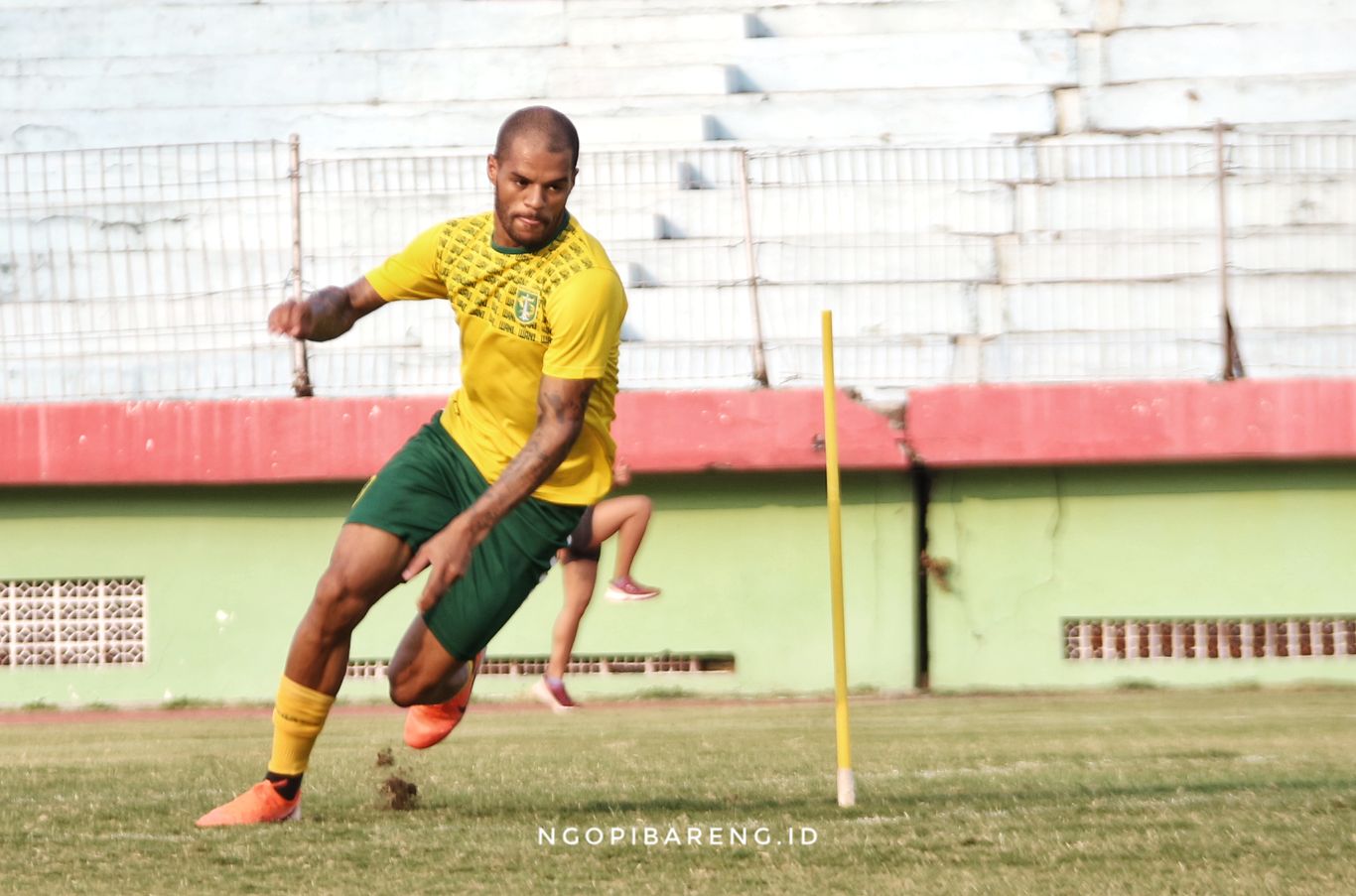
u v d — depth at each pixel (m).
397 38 44.97
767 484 31.19
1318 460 30.72
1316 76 42.56
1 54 45.44
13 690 31.38
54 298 34.69
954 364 35.50
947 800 14.83
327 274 37.22
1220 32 43.53
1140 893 10.11
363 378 34.97
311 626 13.12
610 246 37.53
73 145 42.91
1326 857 11.33
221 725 26.81
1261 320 36.72
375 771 17.94
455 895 10.23
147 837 12.70
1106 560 31.06
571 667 31.22
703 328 35.59
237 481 30.92
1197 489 30.98
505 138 12.07
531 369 12.77
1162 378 34.09
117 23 45.56
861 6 45.09
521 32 45.03
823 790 15.88
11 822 13.71
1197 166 37.59
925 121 41.94
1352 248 37.53
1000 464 30.72
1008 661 31.11
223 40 45.28
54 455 30.95
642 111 41.75
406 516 13.00
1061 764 18.03
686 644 31.11
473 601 13.18
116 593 31.64
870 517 31.11
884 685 31.03
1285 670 30.84
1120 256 37.38
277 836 12.69
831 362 14.02
